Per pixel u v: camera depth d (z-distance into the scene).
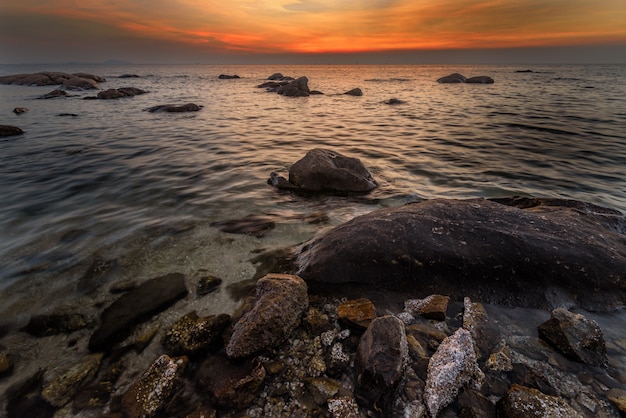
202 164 11.52
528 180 9.84
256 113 24.45
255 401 2.92
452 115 22.73
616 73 98.06
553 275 4.33
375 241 4.94
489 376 3.11
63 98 32.25
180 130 17.64
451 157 12.41
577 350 3.28
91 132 16.80
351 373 3.18
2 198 8.26
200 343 3.55
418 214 5.47
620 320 3.89
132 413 2.87
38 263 5.41
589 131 16.34
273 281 4.14
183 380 3.18
